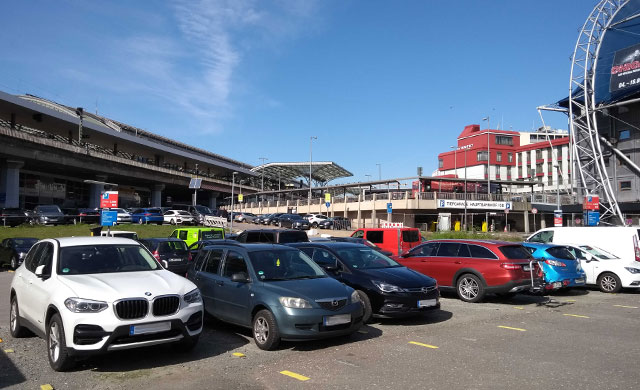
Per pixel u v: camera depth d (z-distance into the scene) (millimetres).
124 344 5742
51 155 46625
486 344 7297
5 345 7250
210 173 94500
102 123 66688
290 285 7246
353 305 7285
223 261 8523
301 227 43500
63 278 6449
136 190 72500
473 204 52812
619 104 42875
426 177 53562
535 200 58219
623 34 44000
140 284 6316
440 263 12109
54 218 35281
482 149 87375
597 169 45500
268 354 6738
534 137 97750
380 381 5477
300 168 81438
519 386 5277
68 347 5707
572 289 14852
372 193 58344
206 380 5543
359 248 10242
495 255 11234
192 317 6414
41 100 59781
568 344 7293
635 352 6801
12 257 19188
